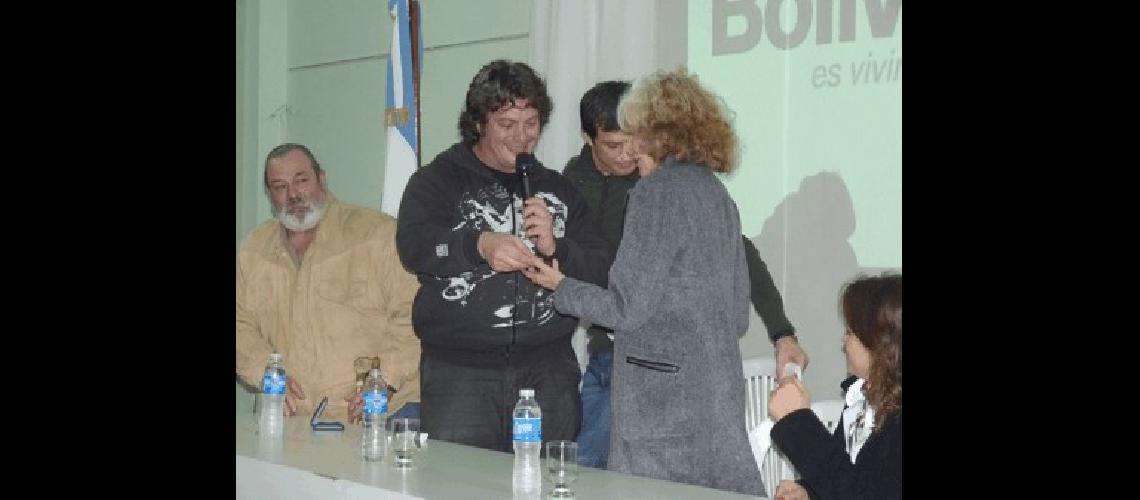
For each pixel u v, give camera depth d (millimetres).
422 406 3607
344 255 3850
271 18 4531
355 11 4223
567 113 3354
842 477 2084
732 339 2611
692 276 2529
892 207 2678
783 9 2920
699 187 2562
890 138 2695
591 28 3314
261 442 2893
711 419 2551
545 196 3375
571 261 3219
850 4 2783
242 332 3857
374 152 4145
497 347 3453
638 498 2207
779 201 2916
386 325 3758
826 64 2832
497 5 3627
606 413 3238
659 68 3168
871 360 2137
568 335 3346
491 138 3504
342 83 4281
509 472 2486
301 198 3877
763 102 2953
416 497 2217
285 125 4516
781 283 2906
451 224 3568
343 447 2812
